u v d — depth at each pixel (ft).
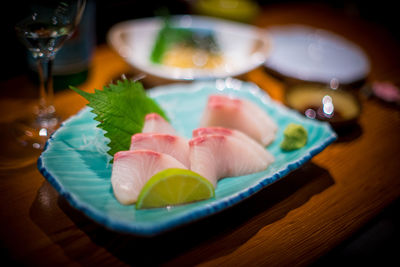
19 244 0.67
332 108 1.11
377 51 1.69
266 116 1.02
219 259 0.68
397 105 1.24
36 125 0.96
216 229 0.73
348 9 2.29
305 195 0.83
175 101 1.08
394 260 1.10
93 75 1.24
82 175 0.74
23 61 1.31
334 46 1.57
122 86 0.90
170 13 1.86
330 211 0.80
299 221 0.77
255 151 0.87
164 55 1.36
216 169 0.81
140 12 1.77
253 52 1.39
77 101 1.09
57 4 0.80
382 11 2.32
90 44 1.16
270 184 0.81
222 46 1.46
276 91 1.26
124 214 0.67
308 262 0.69
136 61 1.14
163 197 0.70
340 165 0.94
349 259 1.10
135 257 0.67
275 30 1.67
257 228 0.74
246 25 1.67
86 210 0.64
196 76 1.12
